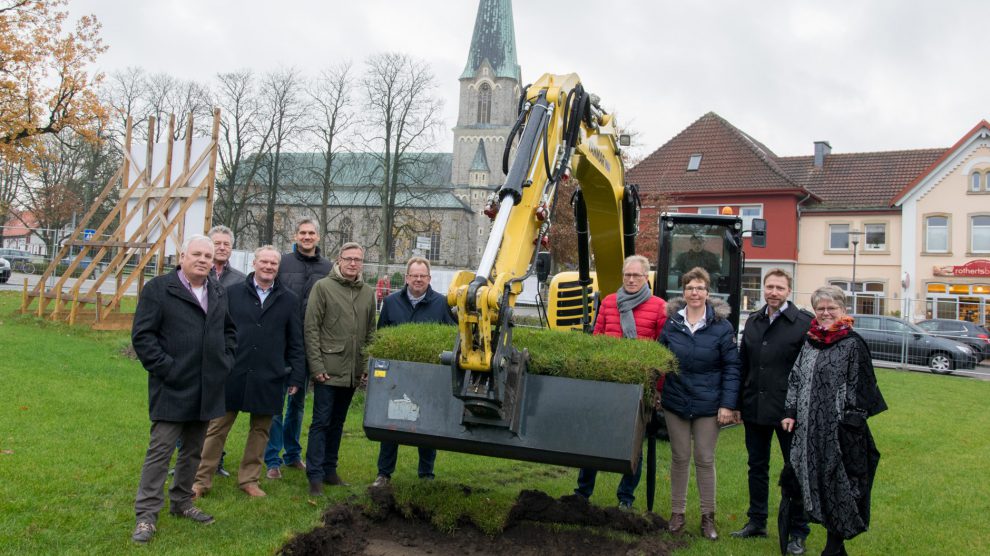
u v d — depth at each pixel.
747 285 35.78
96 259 14.30
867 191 36.06
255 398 5.29
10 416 6.86
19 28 21.20
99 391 8.41
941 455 8.45
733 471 7.36
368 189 56.41
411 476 6.20
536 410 4.12
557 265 31.28
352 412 8.87
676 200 36.84
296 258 6.44
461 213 77.56
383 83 45.94
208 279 4.73
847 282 35.22
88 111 22.73
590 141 6.21
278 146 47.28
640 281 5.66
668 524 5.21
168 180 13.97
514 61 85.25
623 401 4.05
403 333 4.53
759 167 36.22
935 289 33.09
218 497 5.26
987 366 20.69
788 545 4.90
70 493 5.01
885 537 5.35
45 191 45.62
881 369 19.41
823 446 4.48
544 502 5.07
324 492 5.55
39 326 13.65
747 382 5.22
